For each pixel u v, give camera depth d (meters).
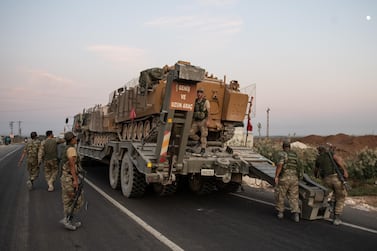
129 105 9.85
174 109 6.55
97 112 13.48
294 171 6.41
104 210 6.87
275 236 5.34
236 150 8.37
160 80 8.27
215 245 4.81
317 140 40.09
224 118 8.73
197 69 6.39
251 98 8.93
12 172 13.73
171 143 7.16
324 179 6.51
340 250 4.74
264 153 15.54
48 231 5.36
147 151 7.38
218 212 6.99
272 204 7.98
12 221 5.93
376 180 11.55
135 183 7.93
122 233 5.30
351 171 12.28
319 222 6.36
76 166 5.54
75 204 5.43
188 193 9.30
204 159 7.26
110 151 10.35
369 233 5.66
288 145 6.48
